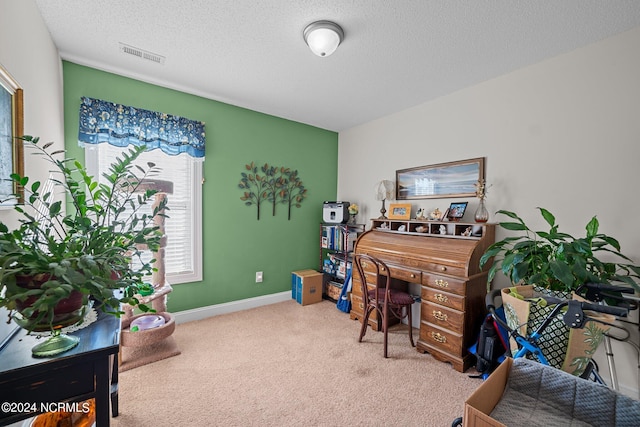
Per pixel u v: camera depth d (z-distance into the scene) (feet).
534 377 3.54
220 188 9.59
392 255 8.23
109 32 5.83
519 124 7.08
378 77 7.64
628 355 5.49
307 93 8.77
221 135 9.53
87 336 3.01
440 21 5.31
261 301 10.70
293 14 5.23
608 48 5.75
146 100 8.07
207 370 6.35
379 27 5.52
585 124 6.06
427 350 7.19
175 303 8.84
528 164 6.93
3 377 2.35
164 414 4.96
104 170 7.56
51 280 2.52
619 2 4.73
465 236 7.43
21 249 2.51
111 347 2.83
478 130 7.90
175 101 8.57
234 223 9.97
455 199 8.46
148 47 6.38
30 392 2.53
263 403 5.31
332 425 4.80
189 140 8.67
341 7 5.00
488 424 2.88
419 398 5.52
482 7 4.91
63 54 6.66
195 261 9.16
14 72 3.99
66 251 3.00
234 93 8.84
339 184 12.91
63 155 6.82
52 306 2.44
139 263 7.73
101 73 7.38
